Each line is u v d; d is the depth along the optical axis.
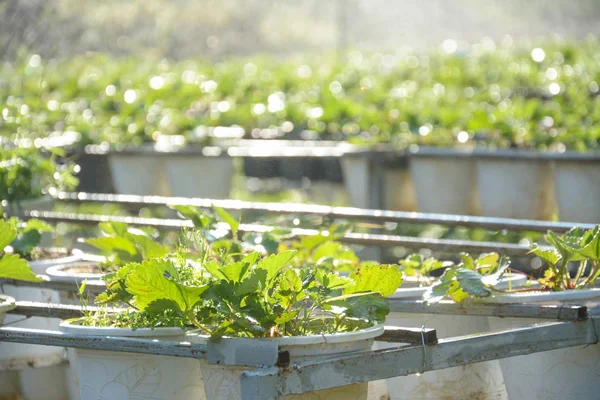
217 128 8.41
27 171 4.75
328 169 8.75
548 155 6.28
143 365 2.65
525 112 7.71
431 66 13.62
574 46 14.59
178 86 10.45
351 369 2.35
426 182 7.00
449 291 2.83
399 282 2.58
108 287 2.70
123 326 2.72
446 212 7.03
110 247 3.51
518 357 2.87
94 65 13.73
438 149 6.85
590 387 2.79
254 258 2.40
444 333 3.15
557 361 2.81
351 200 7.27
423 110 8.38
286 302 2.46
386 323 3.17
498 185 6.64
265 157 7.09
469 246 3.72
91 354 2.68
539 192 6.66
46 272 3.53
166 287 2.36
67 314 2.94
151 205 5.14
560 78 10.47
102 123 8.46
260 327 2.31
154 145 7.64
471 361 2.54
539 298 2.82
